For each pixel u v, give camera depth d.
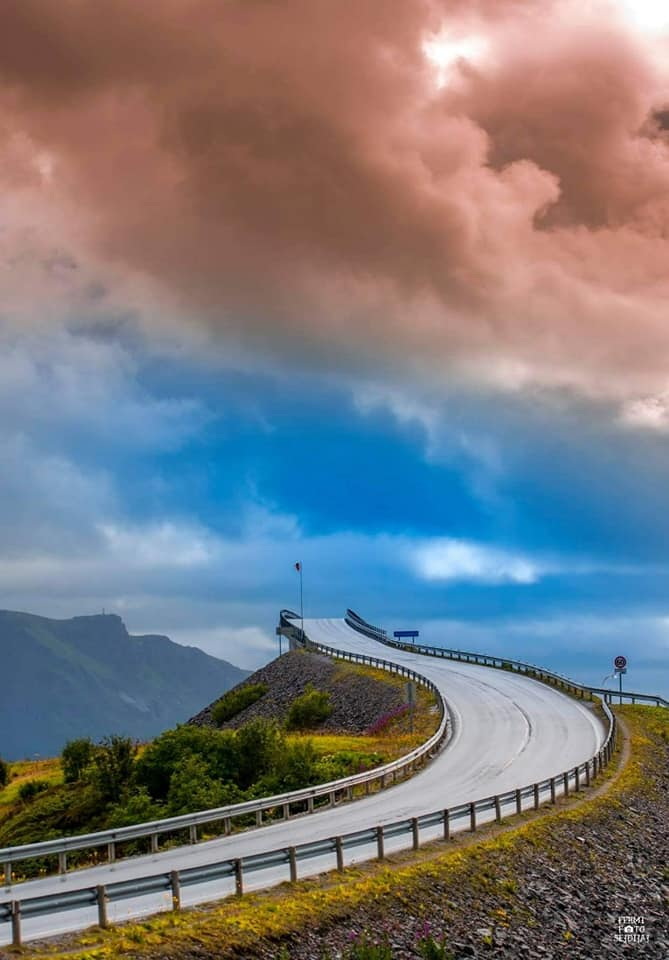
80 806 55.84
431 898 32.59
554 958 31.20
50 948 24.34
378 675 100.25
